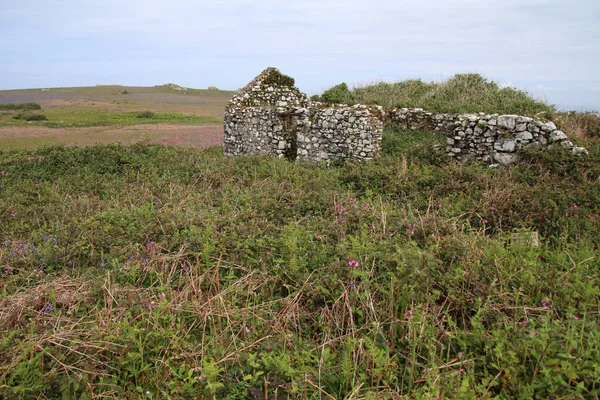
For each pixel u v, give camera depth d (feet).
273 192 26.68
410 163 34.06
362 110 39.55
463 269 14.80
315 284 14.80
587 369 9.75
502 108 48.62
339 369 10.94
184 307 13.65
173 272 16.19
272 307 14.21
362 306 13.15
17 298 14.23
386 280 14.35
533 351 10.25
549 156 30.37
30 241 19.66
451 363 10.70
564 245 17.54
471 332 11.78
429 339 11.17
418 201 25.12
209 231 18.04
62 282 15.58
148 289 14.96
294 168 35.53
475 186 25.95
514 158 32.76
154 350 11.54
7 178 34.53
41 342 11.51
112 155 40.75
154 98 305.12
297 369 10.80
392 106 53.88
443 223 18.75
